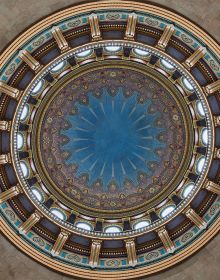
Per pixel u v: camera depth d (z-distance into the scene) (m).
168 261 24.14
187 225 25.25
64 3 21.98
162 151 29.62
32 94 26.22
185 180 28.11
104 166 30.98
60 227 25.88
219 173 25.09
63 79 27.55
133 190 29.70
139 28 23.67
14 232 24.08
